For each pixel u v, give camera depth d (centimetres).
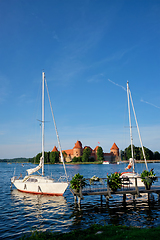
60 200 2175
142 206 1831
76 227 1292
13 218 1548
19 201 2159
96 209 1748
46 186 2441
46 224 1384
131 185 2462
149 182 1836
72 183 1806
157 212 1620
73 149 19088
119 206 1834
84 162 16762
